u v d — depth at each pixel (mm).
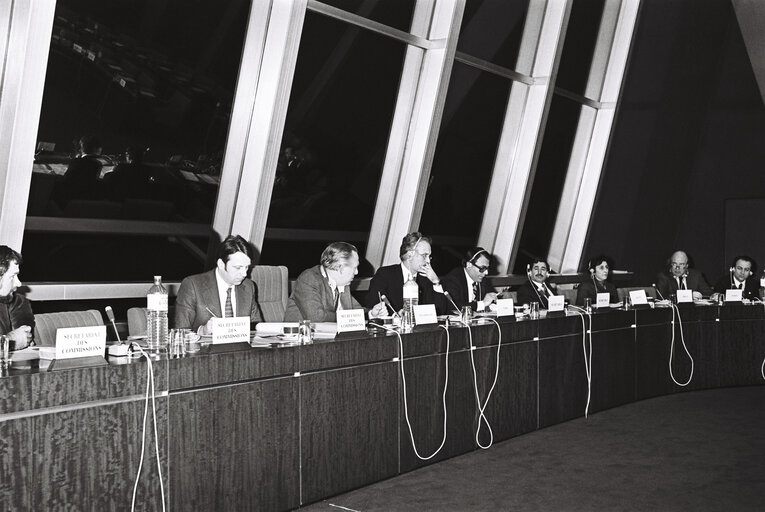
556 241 8023
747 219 8070
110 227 4410
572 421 4750
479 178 6902
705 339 5863
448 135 6457
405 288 4277
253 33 4715
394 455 3504
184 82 4789
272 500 2918
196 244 4902
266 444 2895
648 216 8250
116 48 4531
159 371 2521
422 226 6375
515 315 4680
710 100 8242
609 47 7648
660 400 5445
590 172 7852
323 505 3105
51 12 3727
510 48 6801
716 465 3721
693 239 8391
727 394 5688
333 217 5781
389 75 5883
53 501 2232
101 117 4488
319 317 4039
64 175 4344
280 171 5398
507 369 4238
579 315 4848
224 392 2744
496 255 7129
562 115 7719
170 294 4594
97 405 2350
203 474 2662
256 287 4270
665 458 3859
